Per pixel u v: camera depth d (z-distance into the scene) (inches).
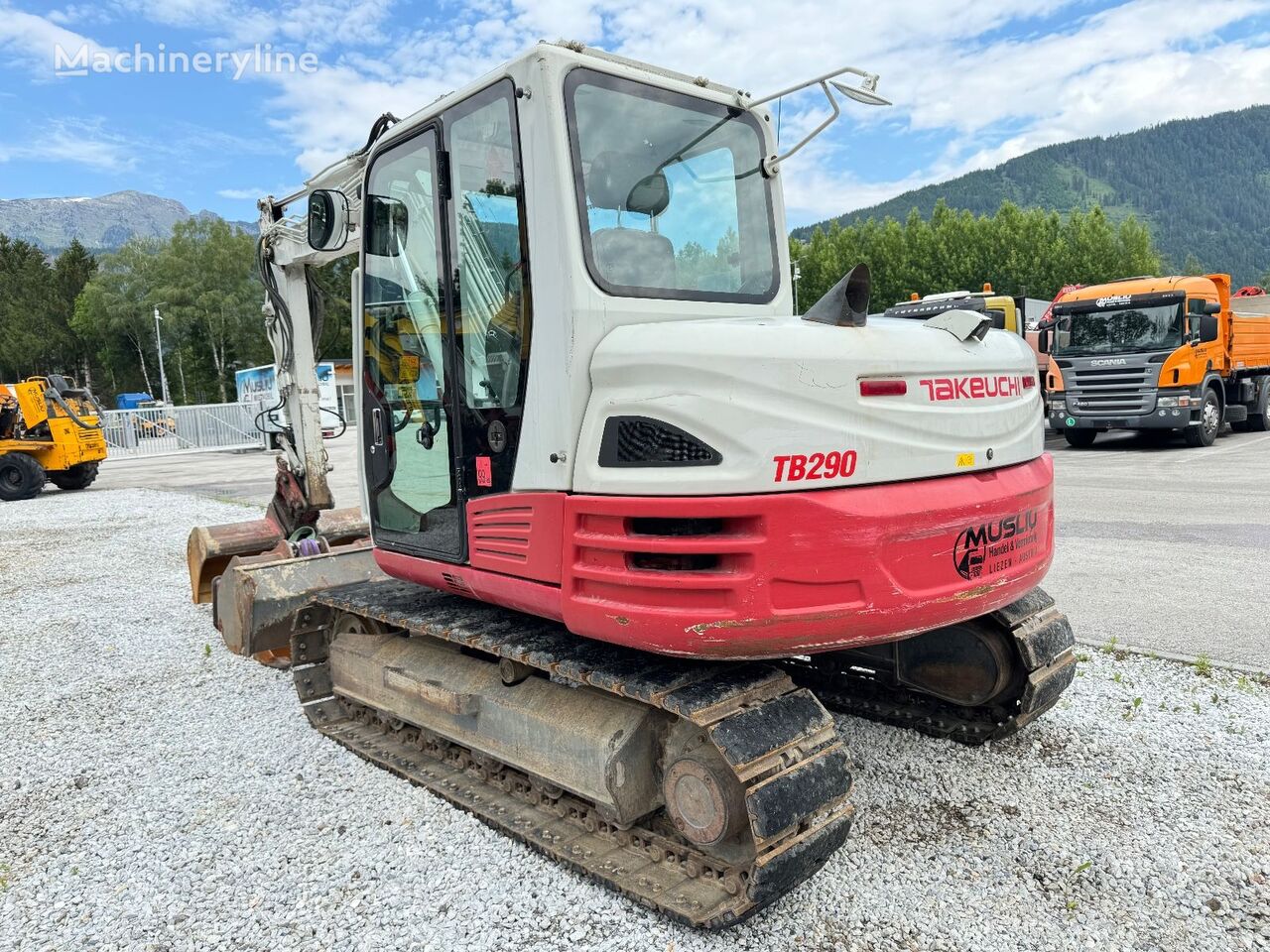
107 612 283.7
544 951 101.7
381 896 114.9
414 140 135.3
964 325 120.9
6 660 234.8
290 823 136.6
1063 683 146.3
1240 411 631.2
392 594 162.4
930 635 153.9
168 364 2583.7
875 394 104.4
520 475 116.3
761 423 97.1
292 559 193.2
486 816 131.5
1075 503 382.9
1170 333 555.8
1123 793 133.8
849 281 107.2
